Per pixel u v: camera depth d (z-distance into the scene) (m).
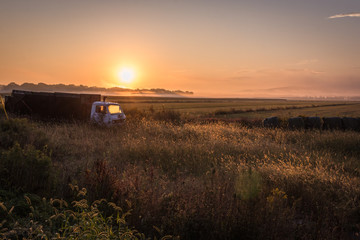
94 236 2.77
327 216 4.09
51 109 16.00
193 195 4.26
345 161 8.34
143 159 7.85
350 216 4.27
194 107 76.44
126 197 4.29
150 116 21.62
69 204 4.27
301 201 4.77
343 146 10.63
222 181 5.26
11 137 8.08
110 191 4.44
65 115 15.70
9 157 5.12
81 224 2.96
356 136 11.65
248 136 12.71
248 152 9.00
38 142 8.39
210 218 3.60
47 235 3.06
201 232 3.46
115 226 3.51
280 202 4.12
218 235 3.43
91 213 3.17
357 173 6.94
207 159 7.92
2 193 4.21
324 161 7.82
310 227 3.86
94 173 5.04
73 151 8.38
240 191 4.39
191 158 7.90
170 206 3.94
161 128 13.37
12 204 3.88
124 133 12.21
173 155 8.10
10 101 17.31
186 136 11.77
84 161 7.10
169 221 3.58
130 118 16.83
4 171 4.91
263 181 5.52
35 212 3.68
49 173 5.03
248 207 3.82
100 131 12.76
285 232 3.56
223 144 9.85
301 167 6.47
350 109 76.19
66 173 5.80
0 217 3.48
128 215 3.81
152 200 4.13
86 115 15.44
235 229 3.47
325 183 5.37
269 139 12.24
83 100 15.66
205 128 13.85
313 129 14.89
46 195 4.53
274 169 6.22
